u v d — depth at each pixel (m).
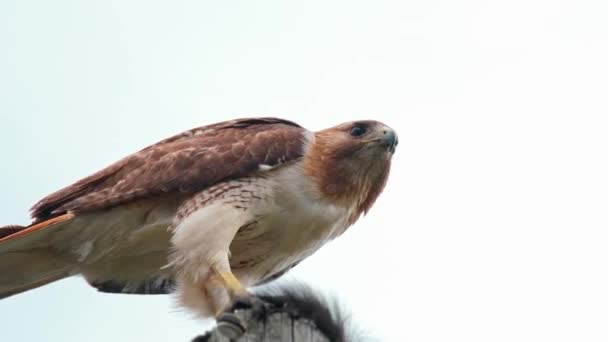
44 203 13.09
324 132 13.60
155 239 13.07
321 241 13.45
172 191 12.84
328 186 13.16
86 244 13.03
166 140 13.42
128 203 12.89
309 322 10.46
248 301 10.51
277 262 13.41
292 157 13.09
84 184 13.09
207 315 12.15
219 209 12.54
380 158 13.45
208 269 12.17
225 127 13.47
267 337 10.36
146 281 13.65
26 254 13.11
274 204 12.88
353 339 10.56
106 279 13.59
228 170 12.85
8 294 13.59
